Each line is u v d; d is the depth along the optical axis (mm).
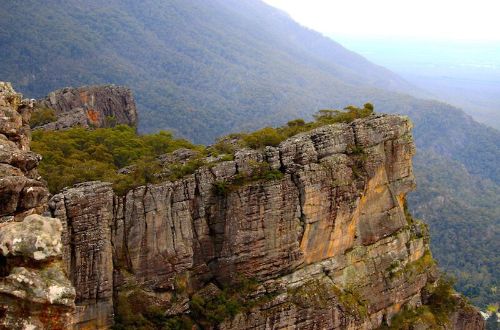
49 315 21547
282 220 56531
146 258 51531
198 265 54312
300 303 56406
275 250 56469
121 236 50625
